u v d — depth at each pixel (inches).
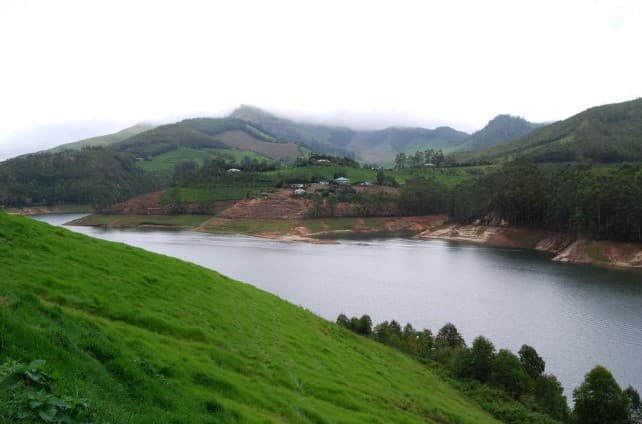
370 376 1473.9
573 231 6407.5
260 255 6136.8
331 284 4340.6
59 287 1075.9
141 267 1499.8
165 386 744.3
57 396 477.7
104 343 759.1
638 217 5457.7
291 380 1109.7
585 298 3823.8
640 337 2869.1
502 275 4795.8
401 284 4355.3
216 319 1315.2
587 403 1686.8
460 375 2073.1
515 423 1627.7
